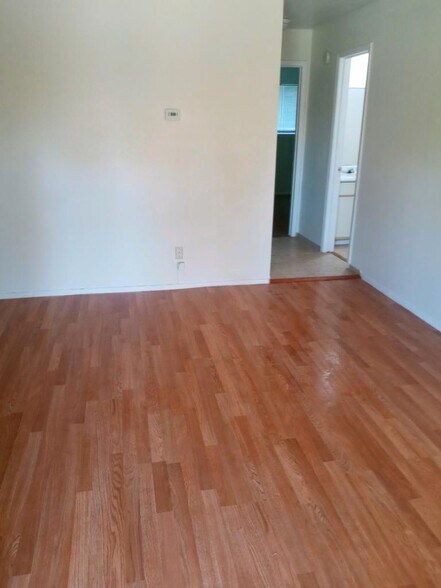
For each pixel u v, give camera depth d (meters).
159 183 3.90
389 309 3.87
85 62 3.52
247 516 1.83
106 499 1.90
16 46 3.40
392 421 2.43
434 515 1.85
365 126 4.39
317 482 2.01
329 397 2.63
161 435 2.29
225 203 4.07
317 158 5.52
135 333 3.36
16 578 1.58
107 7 3.44
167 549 1.69
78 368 2.87
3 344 3.16
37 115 3.56
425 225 3.56
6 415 2.41
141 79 3.63
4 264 3.86
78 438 2.26
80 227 3.89
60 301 3.92
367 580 1.59
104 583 1.57
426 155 3.50
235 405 2.54
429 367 2.97
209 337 3.32
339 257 5.26
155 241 4.05
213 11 3.59
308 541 1.73
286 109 8.98
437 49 3.31
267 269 4.37
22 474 2.02
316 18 4.76
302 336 3.36
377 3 4.04
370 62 4.22
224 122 3.85
